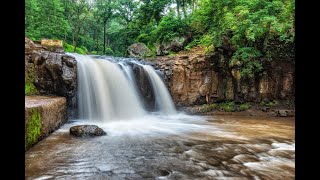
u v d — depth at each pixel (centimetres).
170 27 2312
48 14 3391
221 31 1653
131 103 1486
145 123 1269
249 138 891
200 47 2108
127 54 2445
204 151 698
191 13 2730
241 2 1590
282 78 1599
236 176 505
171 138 878
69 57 1191
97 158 608
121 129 1055
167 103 1689
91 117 1266
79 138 806
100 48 4684
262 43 1595
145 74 1622
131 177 489
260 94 1630
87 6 3931
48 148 675
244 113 1579
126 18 3956
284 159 628
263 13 1447
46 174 493
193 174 513
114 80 1436
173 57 1841
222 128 1116
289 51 1552
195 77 1723
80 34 4403
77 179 472
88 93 1283
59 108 970
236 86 1677
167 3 2970
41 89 1156
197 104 1728
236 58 1602
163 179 482
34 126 681
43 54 1157
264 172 529
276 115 1481
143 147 734
